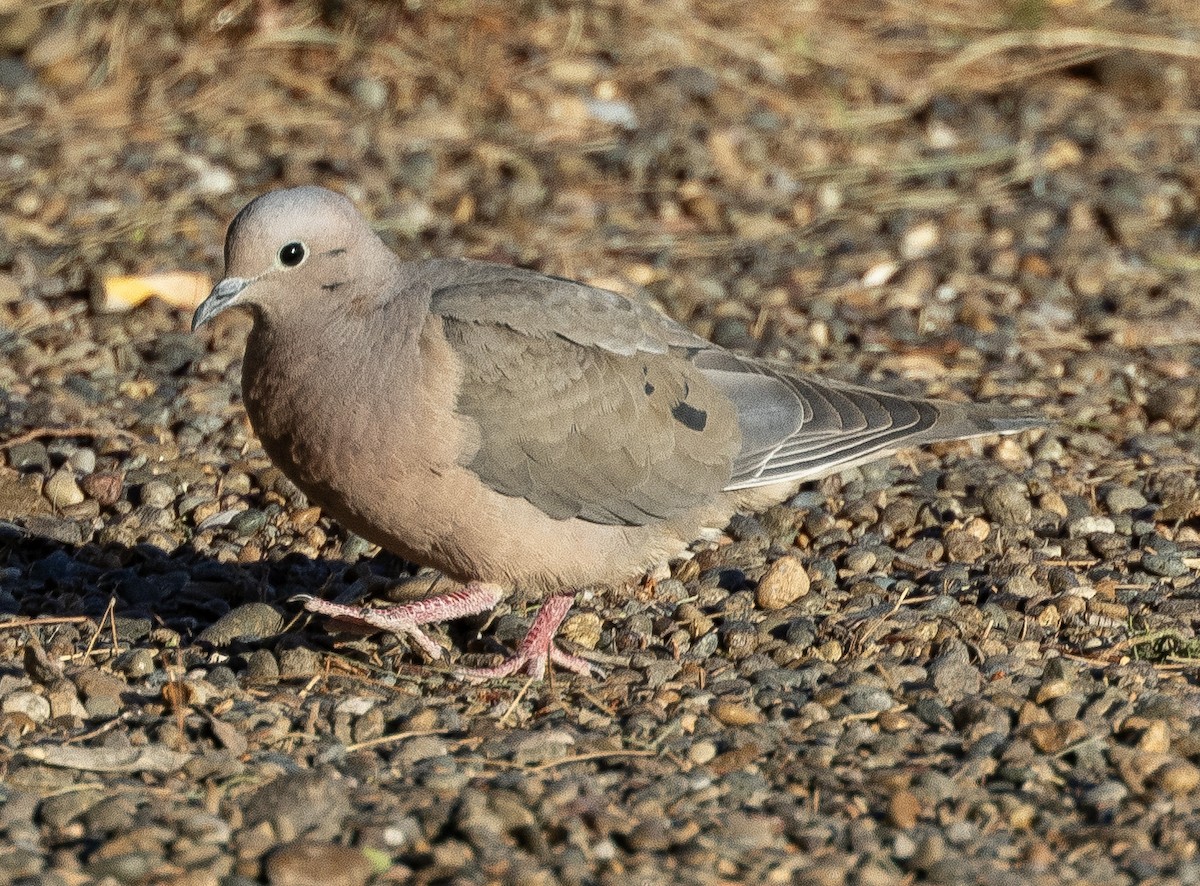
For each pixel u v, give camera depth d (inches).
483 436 415.8
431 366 410.9
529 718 411.2
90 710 397.1
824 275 713.6
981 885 326.0
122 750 368.5
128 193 740.0
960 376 634.2
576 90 845.2
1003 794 362.6
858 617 455.8
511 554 429.4
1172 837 343.0
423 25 867.4
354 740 389.1
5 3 837.8
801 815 352.2
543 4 888.3
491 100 836.0
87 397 590.9
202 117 805.2
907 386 620.7
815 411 472.4
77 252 692.1
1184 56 914.1
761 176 797.9
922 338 665.0
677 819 351.3
